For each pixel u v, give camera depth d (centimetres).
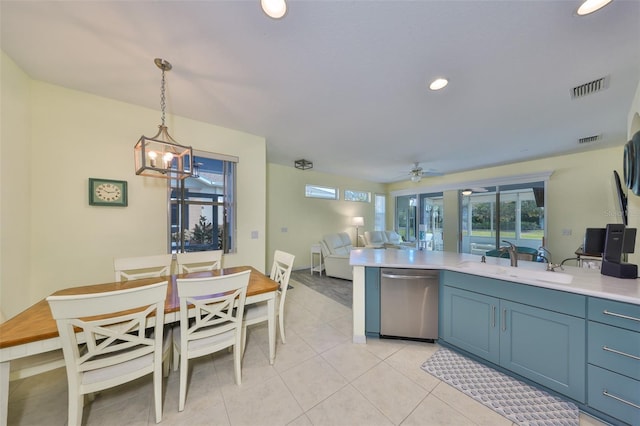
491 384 167
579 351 144
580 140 348
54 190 210
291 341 230
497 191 532
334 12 132
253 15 136
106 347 127
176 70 187
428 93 219
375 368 187
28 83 195
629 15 130
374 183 750
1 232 170
